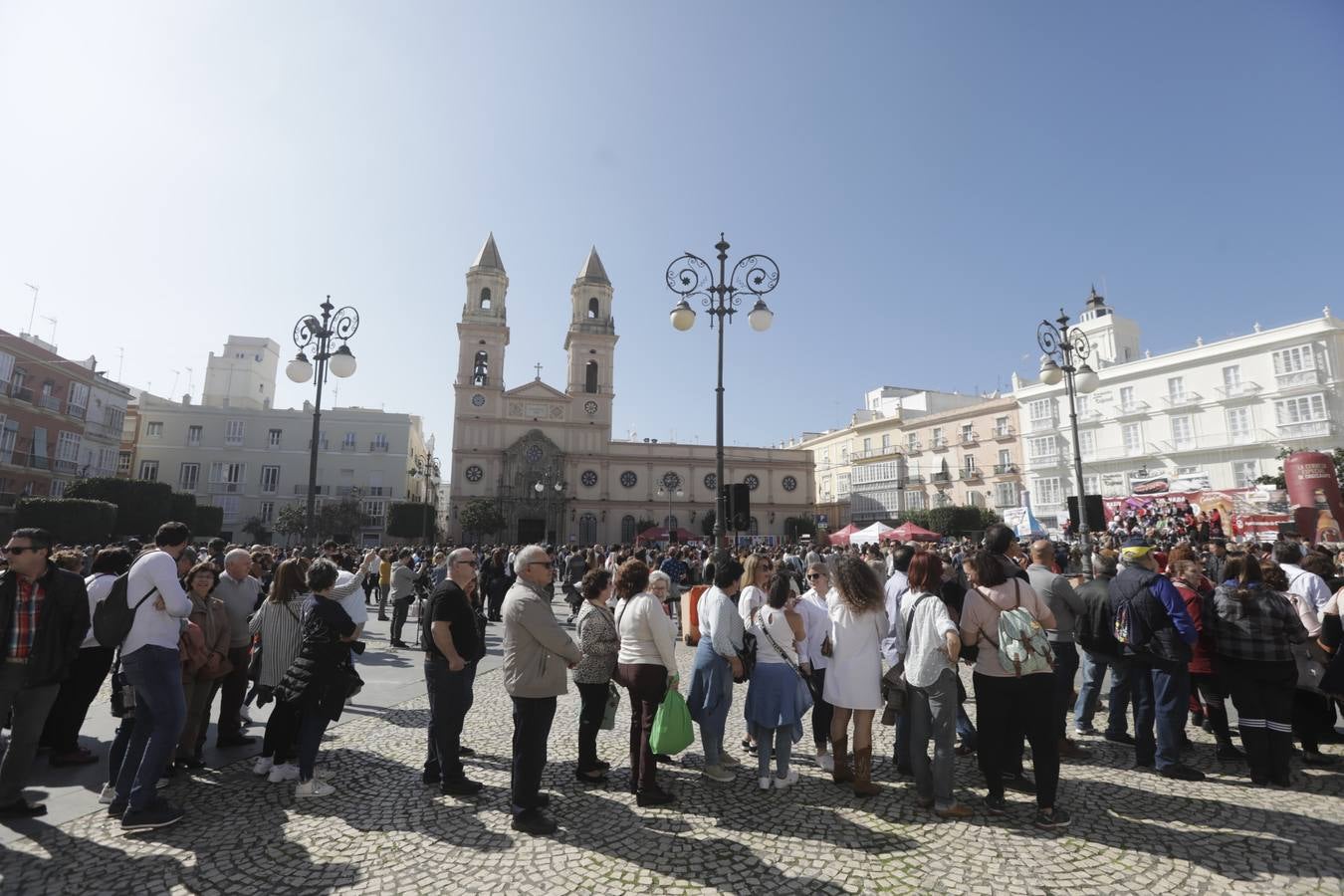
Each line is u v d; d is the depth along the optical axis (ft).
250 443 165.89
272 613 20.68
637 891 13.07
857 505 203.10
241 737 22.66
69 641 16.72
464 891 13.11
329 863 14.19
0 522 110.42
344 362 44.55
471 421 179.83
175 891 13.08
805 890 13.12
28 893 12.89
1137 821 16.19
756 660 19.07
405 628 54.95
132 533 111.96
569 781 19.30
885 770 20.31
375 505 168.96
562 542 177.58
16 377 115.03
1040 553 22.38
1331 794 17.71
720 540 40.55
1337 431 111.04
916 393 230.68
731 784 19.08
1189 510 70.90
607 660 19.26
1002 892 13.03
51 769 19.92
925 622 17.08
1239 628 18.89
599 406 190.49
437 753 18.76
